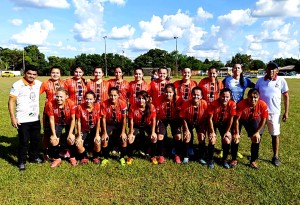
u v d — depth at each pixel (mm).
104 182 5254
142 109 6262
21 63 97438
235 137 5996
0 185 5066
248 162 6246
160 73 6965
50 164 6121
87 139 7355
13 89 5730
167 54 104000
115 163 6199
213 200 4613
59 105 6027
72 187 5051
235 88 6473
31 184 5145
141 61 96188
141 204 4488
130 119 6336
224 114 6016
